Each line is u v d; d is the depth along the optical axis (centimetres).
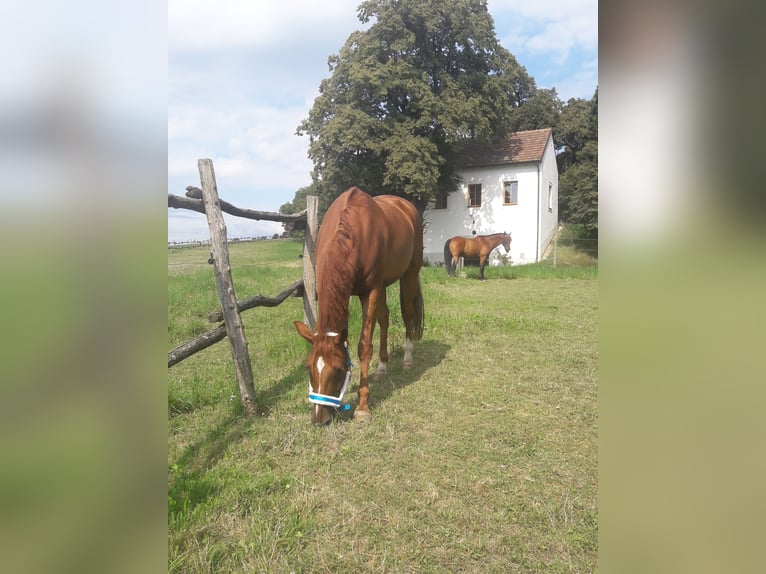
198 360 451
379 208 355
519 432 297
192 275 1011
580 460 264
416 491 238
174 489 225
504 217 2009
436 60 1841
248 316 624
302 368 418
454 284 1105
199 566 184
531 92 3134
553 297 854
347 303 300
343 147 1716
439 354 464
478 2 1838
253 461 265
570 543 198
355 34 1852
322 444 285
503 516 217
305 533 207
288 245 2567
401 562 190
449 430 301
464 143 2059
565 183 2470
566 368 418
